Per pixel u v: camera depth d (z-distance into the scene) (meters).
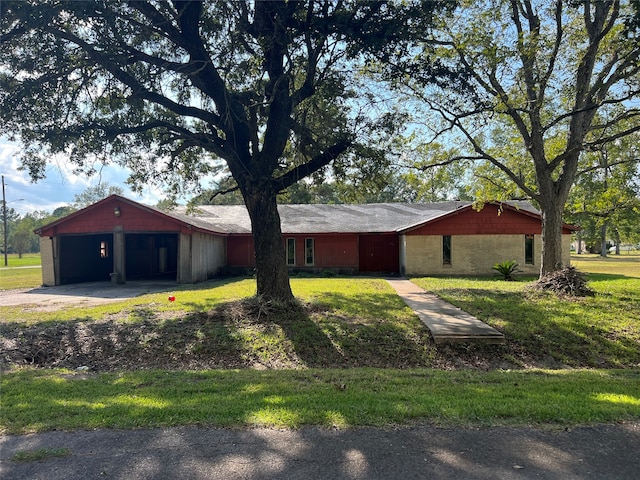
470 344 8.12
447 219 20.55
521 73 12.41
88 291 16.56
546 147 15.05
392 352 8.02
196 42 9.84
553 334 8.66
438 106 13.34
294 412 3.74
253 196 10.52
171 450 3.03
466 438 3.20
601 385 5.00
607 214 14.28
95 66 10.84
